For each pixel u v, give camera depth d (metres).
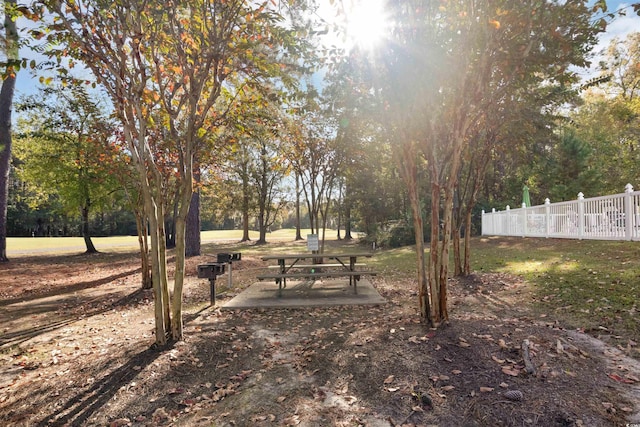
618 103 24.91
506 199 25.95
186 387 3.38
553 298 5.72
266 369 3.73
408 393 3.04
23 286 10.25
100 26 3.97
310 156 11.45
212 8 4.16
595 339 3.99
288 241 33.19
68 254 22.02
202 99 5.44
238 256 9.17
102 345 4.62
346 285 8.08
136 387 3.36
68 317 6.46
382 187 28.34
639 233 9.32
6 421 2.97
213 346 4.27
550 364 3.27
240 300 6.71
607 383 3.02
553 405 2.72
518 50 4.07
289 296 7.01
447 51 4.12
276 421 2.82
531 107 7.08
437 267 4.27
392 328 4.34
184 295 7.74
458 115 4.15
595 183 20.25
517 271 8.22
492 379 3.09
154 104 4.84
